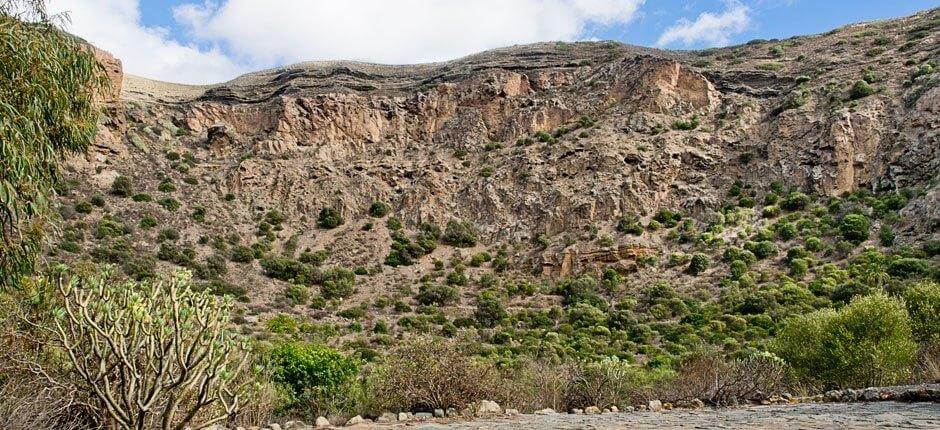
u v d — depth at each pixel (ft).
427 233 195.11
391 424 29.99
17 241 21.16
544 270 171.42
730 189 184.55
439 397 35.86
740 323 114.83
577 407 39.93
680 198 186.80
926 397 32.73
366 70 335.26
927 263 123.34
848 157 172.86
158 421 18.58
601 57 281.95
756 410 33.06
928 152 161.38
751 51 273.75
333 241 191.52
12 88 19.71
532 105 242.99
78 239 150.41
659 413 33.76
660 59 237.66
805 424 23.63
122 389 15.65
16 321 19.62
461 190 211.41
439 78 276.41
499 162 219.61
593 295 152.05
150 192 189.06
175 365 17.12
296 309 146.72
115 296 16.65
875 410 28.71
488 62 297.12
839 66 219.00
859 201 161.68
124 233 164.35
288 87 265.13
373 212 203.72
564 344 110.42
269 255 179.63
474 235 195.21
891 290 111.45
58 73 21.70
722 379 42.32
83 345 16.06
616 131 215.72
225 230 185.68
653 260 162.91
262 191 207.10
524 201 198.49
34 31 21.25
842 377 45.50
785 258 150.10
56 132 22.68
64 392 19.22
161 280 17.25
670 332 116.67
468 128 239.91
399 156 233.55
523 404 38.04
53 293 20.15
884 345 45.06
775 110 205.46
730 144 199.31
